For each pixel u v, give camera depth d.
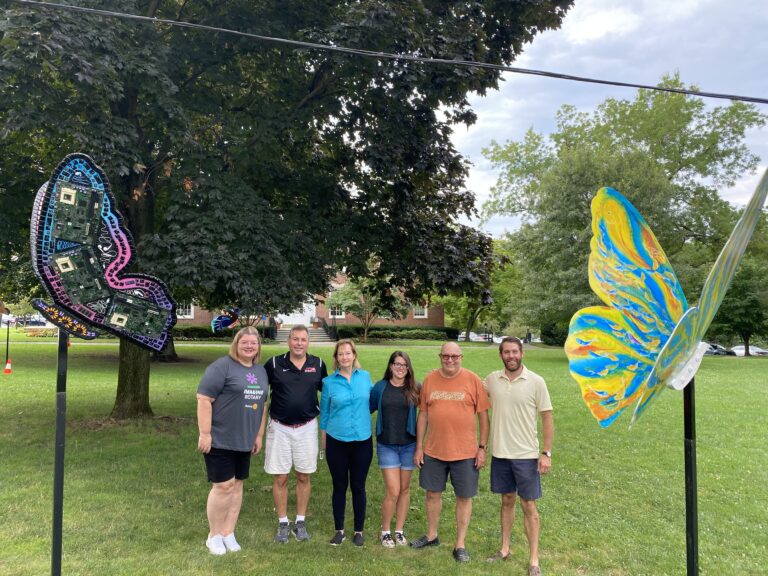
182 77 8.43
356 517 4.79
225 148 7.77
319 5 8.03
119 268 3.55
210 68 8.13
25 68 5.60
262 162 8.47
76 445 7.87
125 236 3.56
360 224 9.01
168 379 15.90
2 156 7.90
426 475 4.68
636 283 3.05
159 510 5.44
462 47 7.16
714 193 29.84
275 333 38.00
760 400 13.31
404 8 6.84
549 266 25.16
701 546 4.93
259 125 7.88
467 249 9.73
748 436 9.45
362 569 4.30
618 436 9.35
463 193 10.34
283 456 4.79
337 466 4.77
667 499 6.19
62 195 3.33
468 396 4.58
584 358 2.92
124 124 6.46
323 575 4.19
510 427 4.45
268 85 9.16
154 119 7.36
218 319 6.63
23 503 5.49
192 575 4.13
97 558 4.34
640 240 3.13
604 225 3.04
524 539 5.04
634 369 2.92
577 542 4.98
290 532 4.99
